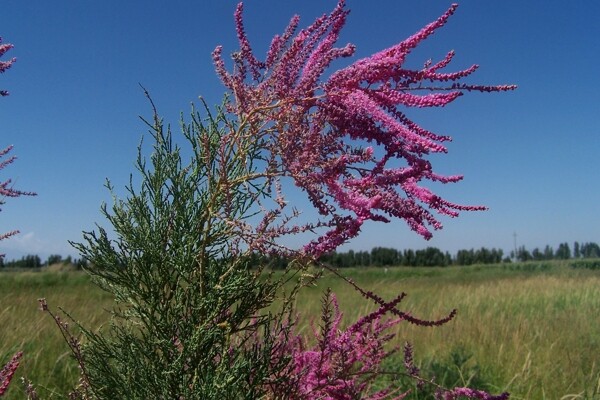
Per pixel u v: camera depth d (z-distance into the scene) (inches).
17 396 167.0
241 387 79.3
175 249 80.2
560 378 235.1
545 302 596.7
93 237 81.2
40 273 787.4
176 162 82.2
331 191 67.7
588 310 518.3
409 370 124.3
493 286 813.9
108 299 467.8
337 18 71.0
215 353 79.4
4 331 243.9
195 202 80.4
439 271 1391.5
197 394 75.0
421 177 68.1
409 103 64.7
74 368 198.2
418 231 66.0
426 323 75.1
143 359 80.9
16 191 134.6
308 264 75.7
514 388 213.3
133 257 81.0
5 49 112.9
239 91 74.3
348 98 65.7
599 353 292.2
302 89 68.6
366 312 293.3
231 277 79.0
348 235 70.7
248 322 83.4
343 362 89.3
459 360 221.8
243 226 72.3
